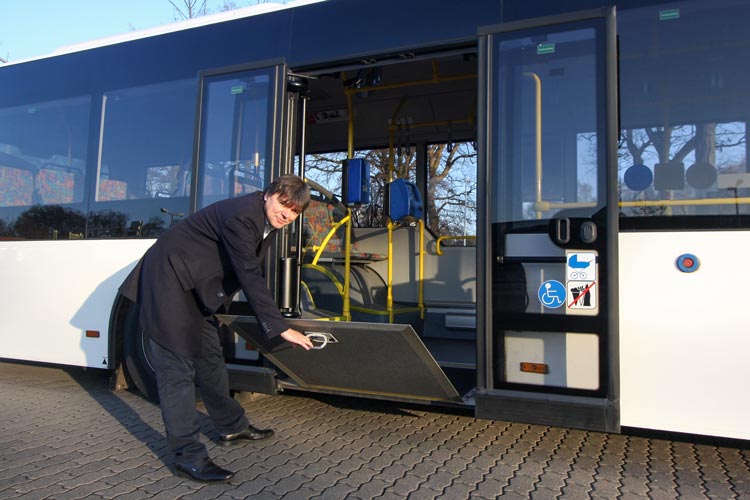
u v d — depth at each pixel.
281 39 4.83
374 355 3.82
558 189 3.71
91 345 5.43
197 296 3.50
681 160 3.56
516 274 3.75
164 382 3.43
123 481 3.45
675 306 3.43
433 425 4.57
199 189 4.93
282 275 4.45
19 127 6.10
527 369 3.67
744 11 3.56
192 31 5.32
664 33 3.69
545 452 3.97
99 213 5.54
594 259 3.56
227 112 4.89
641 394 3.46
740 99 3.51
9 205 6.03
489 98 3.95
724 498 3.21
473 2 4.15
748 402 3.28
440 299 6.44
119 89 5.61
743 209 3.40
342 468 3.65
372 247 6.75
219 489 3.33
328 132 7.13
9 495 3.24
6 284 5.89
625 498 3.21
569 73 3.76
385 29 4.43
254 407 5.04
